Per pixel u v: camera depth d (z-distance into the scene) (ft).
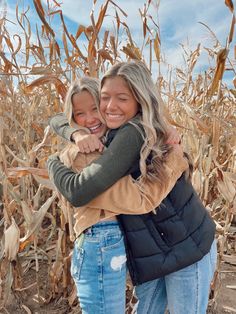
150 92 5.39
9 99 12.57
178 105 11.46
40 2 9.17
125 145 5.13
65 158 5.68
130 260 5.80
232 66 10.38
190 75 11.18
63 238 9.52
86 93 5.81
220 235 10.06
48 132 9.38
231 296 10.50
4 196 8.93
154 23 10.26
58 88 9.02
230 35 8.80
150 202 5.39
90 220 5.49
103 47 9.90
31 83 8.83
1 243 9.25
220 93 9.94
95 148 5.49
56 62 9.91
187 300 5.97
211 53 11.37
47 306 9.73
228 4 8.51
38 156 11.21
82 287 5.73
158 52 10.44
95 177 5.06
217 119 9.49
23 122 11.88
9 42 10.61
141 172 5.30
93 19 9.02
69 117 5.94
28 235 8.65
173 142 5.70
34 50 10.32
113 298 5.63
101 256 5.51
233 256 12.28
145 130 5.20
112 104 5.43
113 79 5.41
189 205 5.81
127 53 9.21
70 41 9.44
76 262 5.81
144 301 6.77
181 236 5.65
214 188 11.68
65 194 5.43
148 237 5.60
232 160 11.40
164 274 5.65
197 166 9.52
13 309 9.53
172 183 5.52
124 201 5.28
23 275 11.13
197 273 5.90
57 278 9.73
